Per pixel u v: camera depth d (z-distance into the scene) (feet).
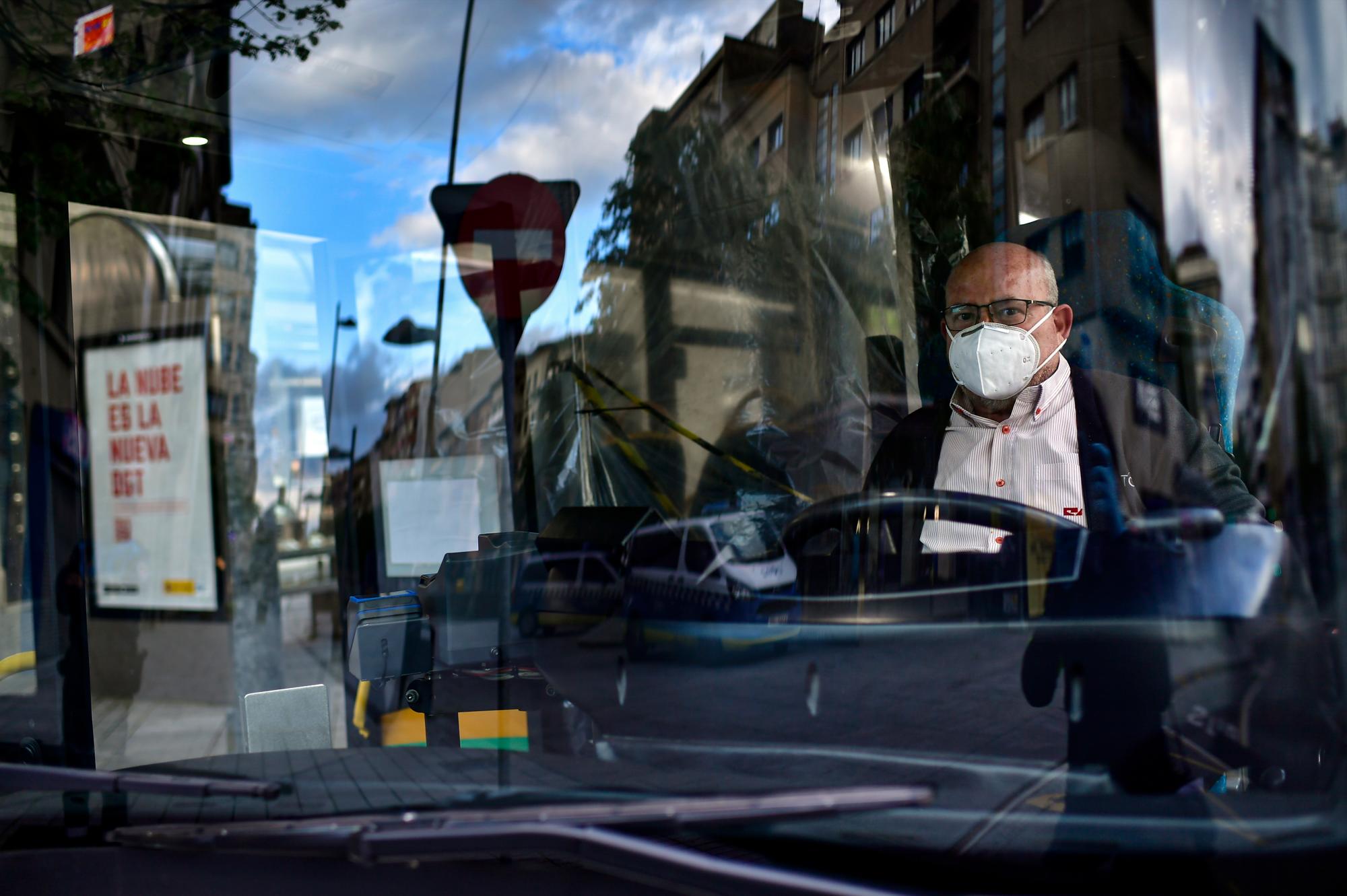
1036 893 3.67
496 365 5.61
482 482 5.43
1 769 4.87
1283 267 3.63
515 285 5.70
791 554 4.31
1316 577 3.51
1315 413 3.54
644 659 4.31
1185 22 3.95
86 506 6.31
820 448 5.25
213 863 4.43
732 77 5.83
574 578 4.51
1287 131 3.62
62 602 6.24
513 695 4.59
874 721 3.96
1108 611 3.80
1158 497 3.93
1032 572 3.94
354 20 6.07
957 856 3.71
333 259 6.18
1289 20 3.62
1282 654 3.54
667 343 5.44
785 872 3.72
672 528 4.53
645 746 4.26
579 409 5.38
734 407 5.34
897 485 4.80
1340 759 3.42
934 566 4.09
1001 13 5.20
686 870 3.72
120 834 4.62
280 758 4.74
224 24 6.35
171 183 6.64
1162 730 3.67
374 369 5.90
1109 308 4.44
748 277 5.61
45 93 6.70
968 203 5.52
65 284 6.59
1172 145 4.02
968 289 4.86
